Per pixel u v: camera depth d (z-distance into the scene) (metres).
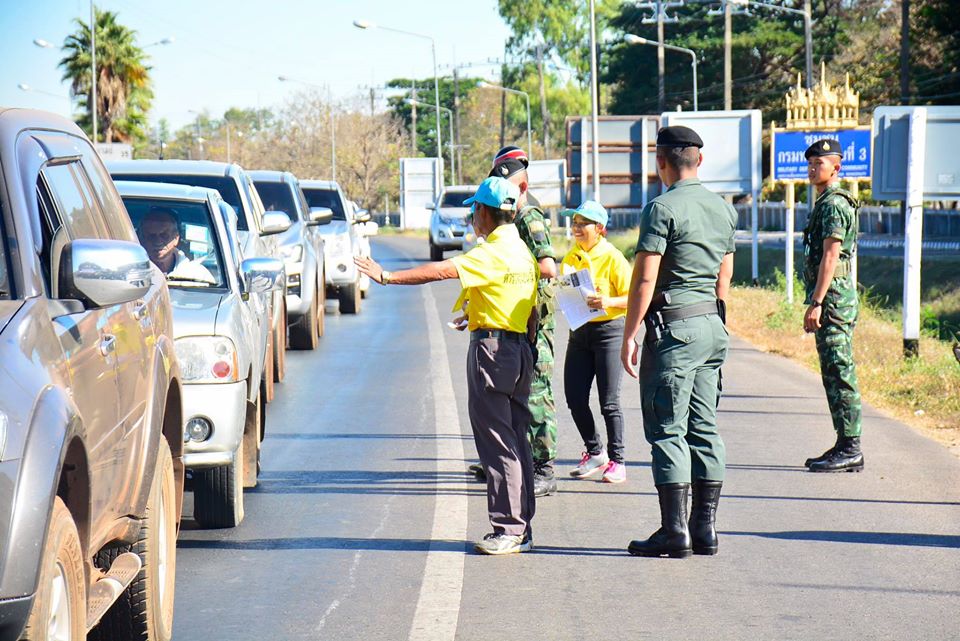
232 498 13.64
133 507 9.03
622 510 14.65
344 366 27.66
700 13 147.25
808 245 16.91
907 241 26.31
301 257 30.08
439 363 28.14
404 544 13.18
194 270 15.46
